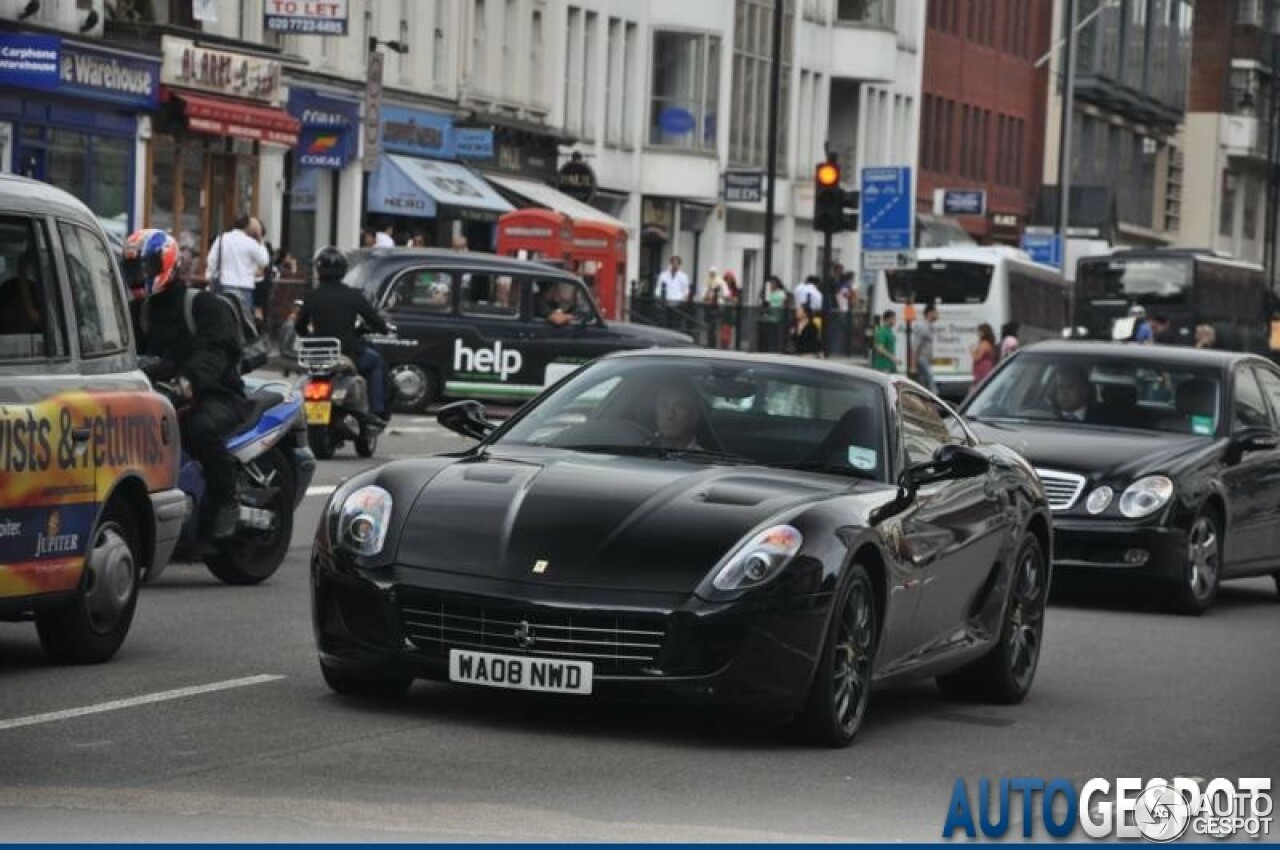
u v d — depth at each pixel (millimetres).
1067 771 16156
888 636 16797
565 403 17812
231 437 23156
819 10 116375
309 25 65938
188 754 14656
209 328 22422
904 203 61312
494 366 51375
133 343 19188
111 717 15922
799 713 15961
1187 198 190750
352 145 75875
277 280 59906
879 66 119000
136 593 18766
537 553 15617
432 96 81250
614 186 99438
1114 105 164250
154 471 19016
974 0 137250
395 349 50750
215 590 23266
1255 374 29578
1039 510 19750
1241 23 192125
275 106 68188
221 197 67875
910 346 77312
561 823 13125
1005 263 94625
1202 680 21297
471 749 15258
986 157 140375
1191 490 27109
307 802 13305
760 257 111812
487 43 86375
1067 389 28859
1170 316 98500
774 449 17359
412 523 15930
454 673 15609
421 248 51656
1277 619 27641
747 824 13492
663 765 15172
